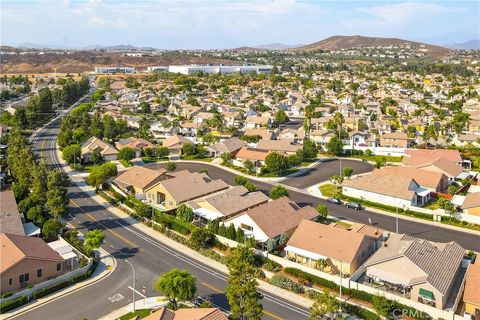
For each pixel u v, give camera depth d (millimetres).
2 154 125562
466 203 79688
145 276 59344
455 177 99938
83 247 66312
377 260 56438
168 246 69375
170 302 51094
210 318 42219
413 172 96062
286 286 56000
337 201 89438
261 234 67062
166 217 77500
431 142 138500
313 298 53906
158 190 87188
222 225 69500
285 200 77250
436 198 91312
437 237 71875
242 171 114375
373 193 89500
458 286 55156
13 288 54594
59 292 55188
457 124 154875
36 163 95188
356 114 190875
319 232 63469
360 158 129000
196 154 132875
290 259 63094
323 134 147625
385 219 80562
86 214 82938
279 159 109438
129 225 77938
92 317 49406
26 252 57000
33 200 76500
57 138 152250
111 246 68938
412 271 53562
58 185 74188
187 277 50688
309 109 188625
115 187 95750
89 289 55938
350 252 58594
